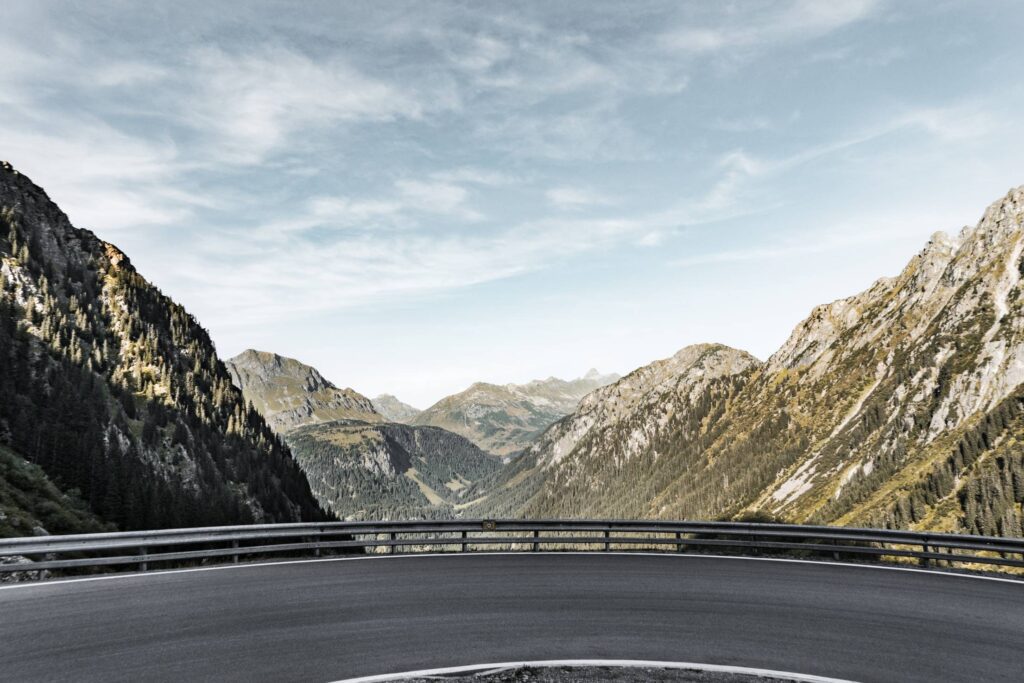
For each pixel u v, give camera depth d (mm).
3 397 83500
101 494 69375
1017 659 9328
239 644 9500
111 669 8367
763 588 13742
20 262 126375
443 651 9352
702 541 18391
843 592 13438
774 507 195750
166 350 150625
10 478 54625
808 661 9156
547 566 16109
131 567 24156
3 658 8750
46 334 113812
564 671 8570
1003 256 195875
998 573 15461
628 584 14016
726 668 8773
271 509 116438
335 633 10156
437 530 18250
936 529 119562
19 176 154875
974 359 170625
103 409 105312
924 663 9125
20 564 13523
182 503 80375
